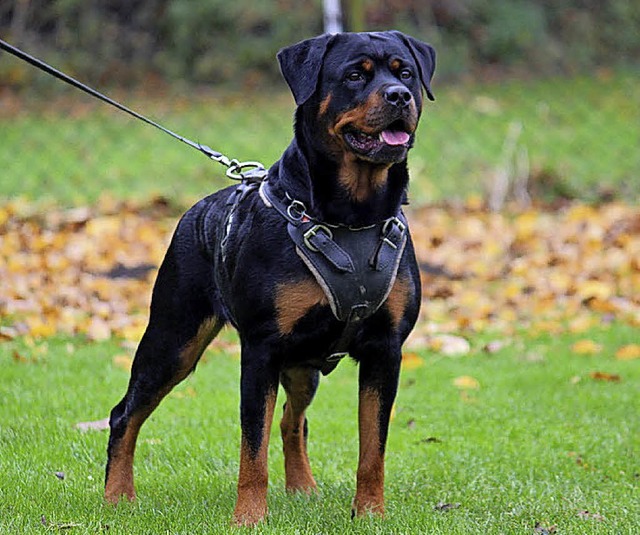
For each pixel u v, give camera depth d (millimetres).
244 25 29359
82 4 28734
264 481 6648
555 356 11672
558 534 6684
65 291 13328
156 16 29234
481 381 10883
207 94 28109
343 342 6723
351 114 6387
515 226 16344
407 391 10594
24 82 27484
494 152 21734
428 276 14266
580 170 20375
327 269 6457
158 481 7988
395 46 6691
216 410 9844
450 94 27234
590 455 8672
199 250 7277
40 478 7797
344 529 6664
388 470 8406
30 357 11227
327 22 16516
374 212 6527
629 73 30094
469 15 30641
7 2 28438
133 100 27047
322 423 9625
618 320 12930
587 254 14938
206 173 20297
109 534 6520
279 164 6797
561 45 31234
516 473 8289
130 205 17250
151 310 7477
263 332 6590
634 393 10391
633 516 7066
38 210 16828
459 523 6812
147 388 7402
